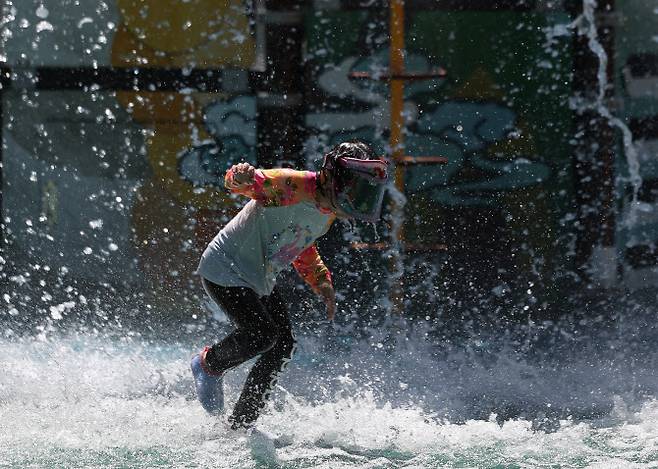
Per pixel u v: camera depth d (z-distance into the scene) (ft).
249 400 57.36
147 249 106.11
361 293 103.50
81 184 107.04
